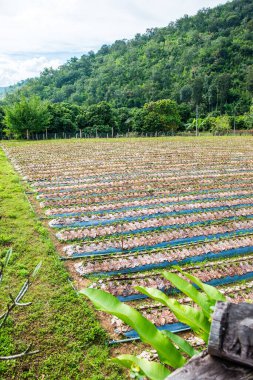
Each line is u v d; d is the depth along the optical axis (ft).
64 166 72.90
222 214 43.93
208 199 51.11
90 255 32.55
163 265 31.04
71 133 166.30
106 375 18.25
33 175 63.62
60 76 435.53
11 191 51.13
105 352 19.88
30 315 22.48
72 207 45.57
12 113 139.03
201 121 209.26
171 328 22.52
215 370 7.27
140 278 28.04
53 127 161.38
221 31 404.77
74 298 24.68
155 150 100.94
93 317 22.75
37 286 26.13
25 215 41.65
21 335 20.74
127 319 10.43
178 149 104.06
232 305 7.45
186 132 195.83
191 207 46.65
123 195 51.29
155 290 12.09
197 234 37.91
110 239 35.55
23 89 436.35
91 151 97.60
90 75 429.79
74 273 29.17
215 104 280.51
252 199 50.67
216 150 102.27
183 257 32.45
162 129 192.44
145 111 189.98
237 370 7.14
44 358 19.13
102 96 334.44
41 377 17.85
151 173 67.00
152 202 48.49
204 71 322.96
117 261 30.91
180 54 387.75
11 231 36.35
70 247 33.50
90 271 29.27
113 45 518.78
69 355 19.43
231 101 280.92
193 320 11.36
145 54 419.54
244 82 291.99
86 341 20.61
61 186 56.39
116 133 185.16
